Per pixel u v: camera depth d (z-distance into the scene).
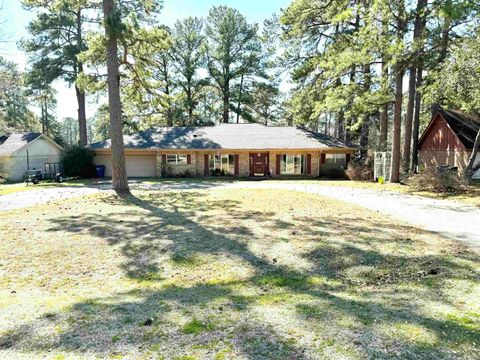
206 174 26.27
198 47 36.28
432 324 2.85
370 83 19.91
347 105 21.23
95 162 26.73
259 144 25.97
